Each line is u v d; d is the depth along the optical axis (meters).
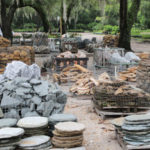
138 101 6.43
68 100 8.17
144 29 57.59
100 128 5.88
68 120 4.84
